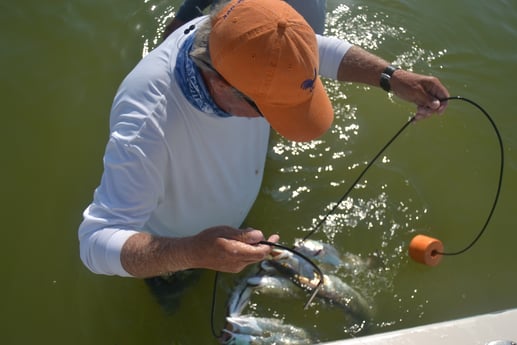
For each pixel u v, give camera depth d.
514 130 3.45
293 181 3.00
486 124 3.45
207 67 1.70
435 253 2.78
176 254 1.72
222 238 1.69
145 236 1.79
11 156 3.07
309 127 1.71
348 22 3.89
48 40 3.55
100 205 1.86
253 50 1.54
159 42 3.62
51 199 2.95
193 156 2.02
